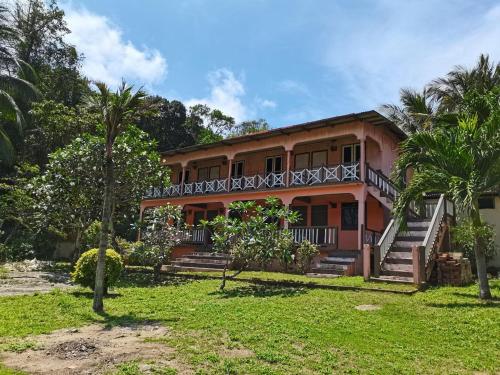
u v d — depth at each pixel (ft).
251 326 24.54
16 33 81.20
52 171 59.57
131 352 19.53
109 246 60.44
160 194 86.48
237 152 75.31
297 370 17.26
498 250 56.08
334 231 59.16
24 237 82.99
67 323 25.95
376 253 42.63
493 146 31.60
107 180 32.42
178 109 133.08
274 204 44.27
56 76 111.24
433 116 69.21
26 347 20.12
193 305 32.37
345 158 69.31
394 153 69.41
